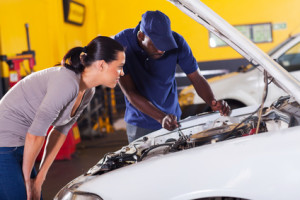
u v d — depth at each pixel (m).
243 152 1.40
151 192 1.42
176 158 1.48
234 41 1.52
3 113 1.77
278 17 9.70
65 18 8.75
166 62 2.35
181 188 1.39
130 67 2.36
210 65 9.80
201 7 1.50
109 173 1.59
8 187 1.75
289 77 1.49
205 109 4.84
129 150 1.98
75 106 1.90
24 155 1.70
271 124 1.94
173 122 2.13
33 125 1.66
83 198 1.53
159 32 2.10
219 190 1.36
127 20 9.95
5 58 6.50
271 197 1.33
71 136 5.32
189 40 9.80
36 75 1.77
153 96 2.43
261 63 1.51
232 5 9.77
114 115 9.14
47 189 3.94
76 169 4.69
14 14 6.89
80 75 1.72
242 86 4.75
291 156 1.35
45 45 7.98
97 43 1.69
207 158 1.43
